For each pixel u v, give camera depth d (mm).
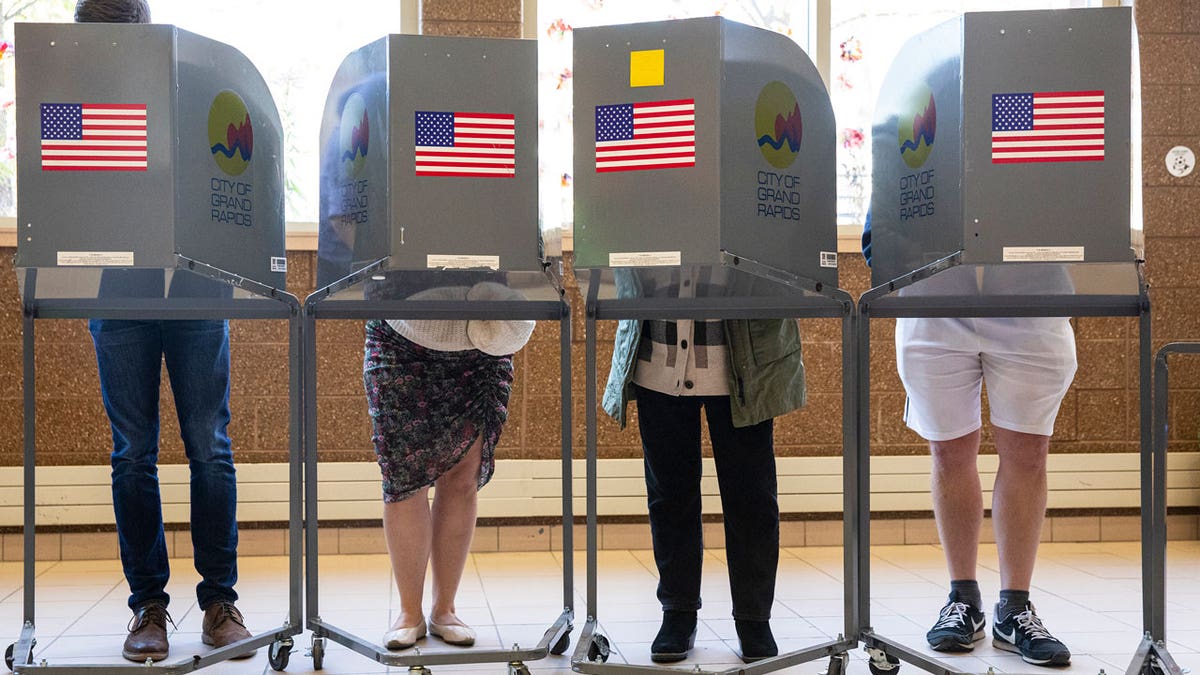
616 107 2025
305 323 2254
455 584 2424
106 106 2014
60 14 3725
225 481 2416
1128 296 2113
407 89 2049
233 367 3670
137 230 2018
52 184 2014
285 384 3691
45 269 2039
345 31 3812
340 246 2209
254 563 3527
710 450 3816
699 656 2342
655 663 2266
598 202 2037
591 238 2043
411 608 2369
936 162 2068
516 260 2078
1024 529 2354
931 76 2088
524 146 2086
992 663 2270
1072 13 1977
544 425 3764
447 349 2285
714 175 1979
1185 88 3941
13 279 3592
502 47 2076
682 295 2150
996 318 2289
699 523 2316
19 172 2010
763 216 2045
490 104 2074
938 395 2371
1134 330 3945
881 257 2238
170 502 3594
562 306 2262
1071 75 1978
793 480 3828
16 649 2107
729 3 3932
